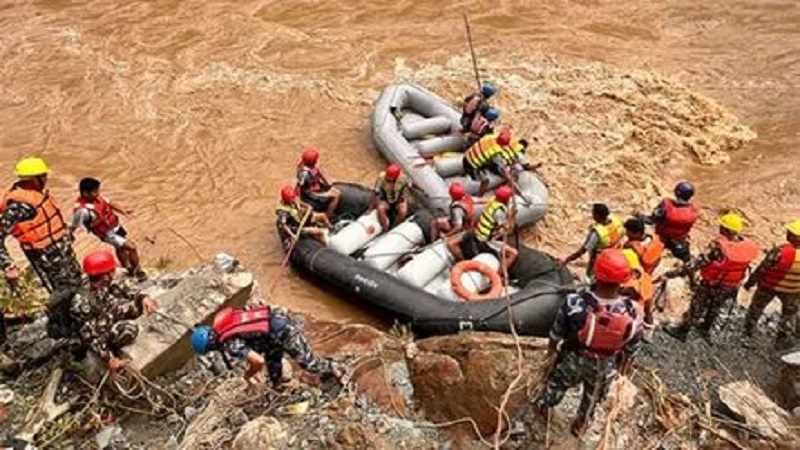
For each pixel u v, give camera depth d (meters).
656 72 14.05
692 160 12.05
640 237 7.99
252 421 6.09
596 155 11.83
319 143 12.22
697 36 15.20
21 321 7.49
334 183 10.49
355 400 6.50
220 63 14.03
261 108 12.96
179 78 13.62
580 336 5.47
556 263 9.08
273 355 6.46
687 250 8.79
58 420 6.36
